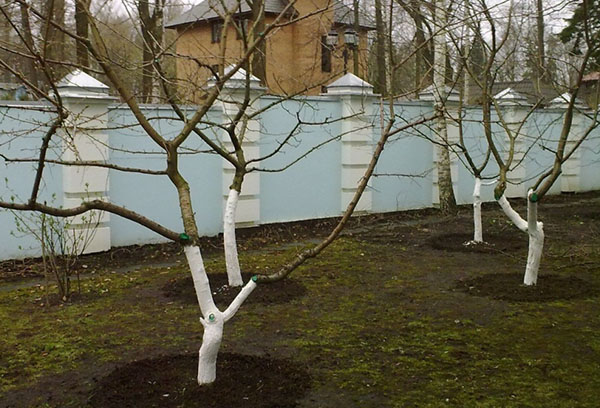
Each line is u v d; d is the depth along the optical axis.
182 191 3.94
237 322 5.61
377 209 12.51
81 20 6.34
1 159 7.94
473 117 13.98
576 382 4.22
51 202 8.35
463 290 6.72
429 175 13.32
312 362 4.64
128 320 5.75
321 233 10.63
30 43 3.74
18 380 4.37
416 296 6.53
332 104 11.52
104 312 6.03
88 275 7.66
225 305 6.11
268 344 5.05
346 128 11.59
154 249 9.08
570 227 11.38
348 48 9.29
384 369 4.49
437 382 4.24
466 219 12.16
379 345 5.02
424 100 13.06
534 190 6.39
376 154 4.16
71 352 4.91
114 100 8.58
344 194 11.80
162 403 3.83
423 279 7.30
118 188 8.98
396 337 5.21
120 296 6.64
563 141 6.23
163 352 4.88
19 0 3.39
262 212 10.76
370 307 6.13
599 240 9.81
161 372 4.33
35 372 4.51
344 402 3.92
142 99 9.37
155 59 4.15
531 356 4.73
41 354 4.88
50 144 8.07
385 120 12.11
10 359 4.77
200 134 5.62
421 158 13.18
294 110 10.89
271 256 8.77
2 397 4.09
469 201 14.41
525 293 6.45
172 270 7.91
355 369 4.49
